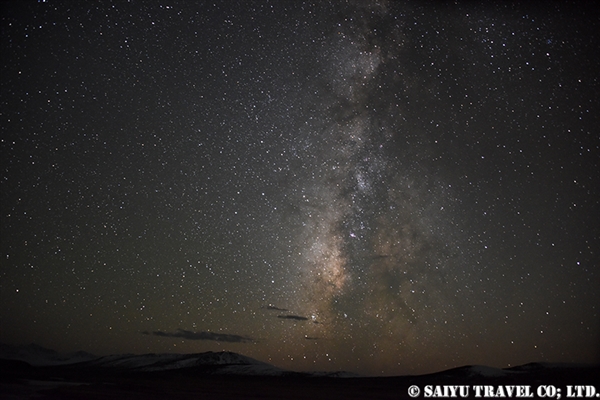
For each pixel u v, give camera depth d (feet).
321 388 108.78
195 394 85.30
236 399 80.59
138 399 72.54
